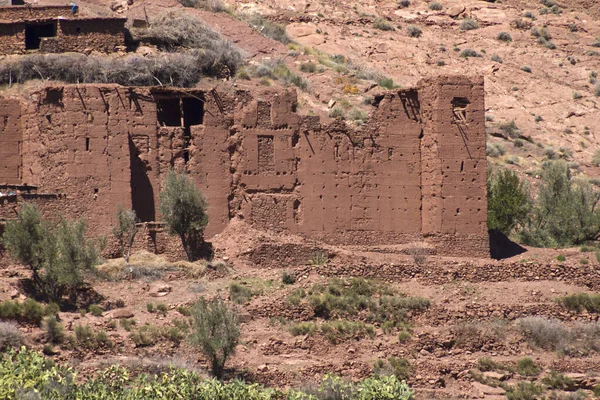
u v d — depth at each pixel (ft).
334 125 311.68
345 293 280.92
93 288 269.85
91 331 250.57
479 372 262.88
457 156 311.06
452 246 309.83
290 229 306.76
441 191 309.83
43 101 294.87
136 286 273.13
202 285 276.21
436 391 255.91
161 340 254.06
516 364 268.00
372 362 260.42
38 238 267.39
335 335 266.16
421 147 314.35
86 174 291.79
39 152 295.69
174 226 288.51
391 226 311.88
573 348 275.18
